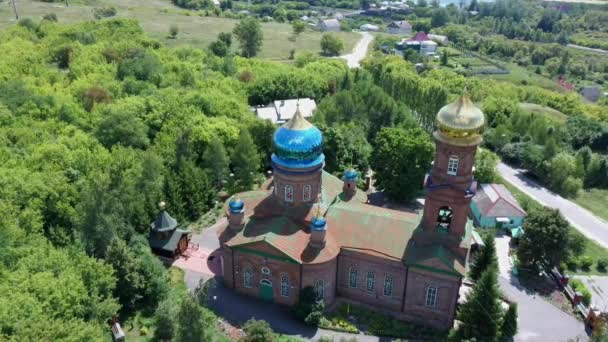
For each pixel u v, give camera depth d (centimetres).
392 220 7519
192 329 5475
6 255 6744
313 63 19512
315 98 16800
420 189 10862
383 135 10950
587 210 11888
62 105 11175
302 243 7369
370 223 7556
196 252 8794
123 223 8025
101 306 6462
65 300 6075
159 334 6788
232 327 7119
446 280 6981
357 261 7412
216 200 10431
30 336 5297
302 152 7412
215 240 9181
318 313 7162
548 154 13175
